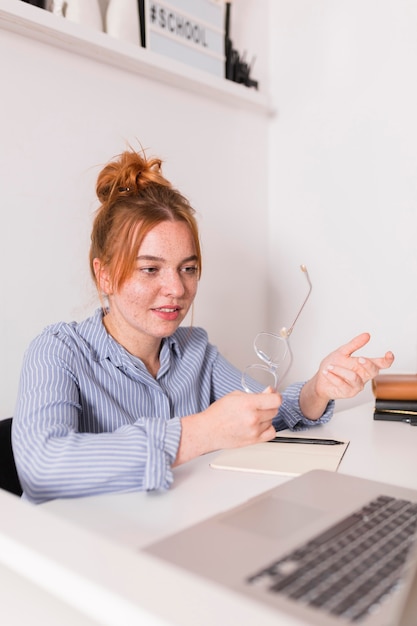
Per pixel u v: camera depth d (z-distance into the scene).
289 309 2.45
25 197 1.61
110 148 1.83
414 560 0.52
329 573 0.54
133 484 0.85
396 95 2.09
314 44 2.29
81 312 1.77
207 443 0.90
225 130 2.25
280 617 0.46
